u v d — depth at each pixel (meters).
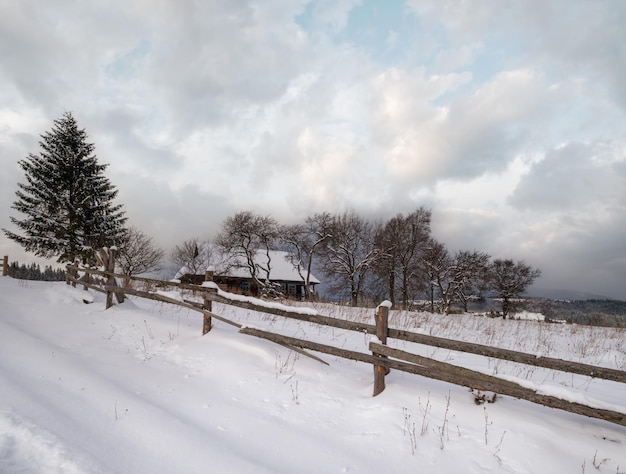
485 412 4.39
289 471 3.42
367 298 45.28
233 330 7.64
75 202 26.56
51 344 6.42
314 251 46.19
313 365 6.05
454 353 8.21
